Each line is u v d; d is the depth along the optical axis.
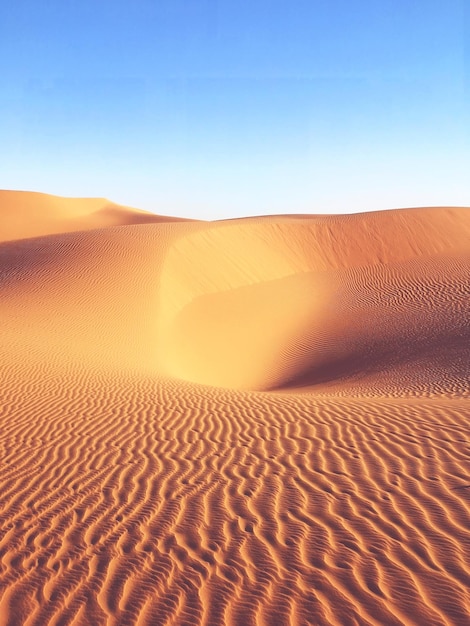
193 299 24.55
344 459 6.53
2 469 6.70
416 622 3.67
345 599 3.94
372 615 3.76
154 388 11.10
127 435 7.87
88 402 9.76
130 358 15.76
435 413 8.31
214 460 6.78
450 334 19.42
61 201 71.62
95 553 4.73
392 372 16.30
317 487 5.79
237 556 4.56
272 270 31.39
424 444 6.83
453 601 3.85
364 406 9.16
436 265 32.66
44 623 3.86
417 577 4.14
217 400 10.00
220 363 19.50
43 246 27.89
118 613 3.93
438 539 4.62
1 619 3.91
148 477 6.32
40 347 14.97
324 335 22.27
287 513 5.25
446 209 43.56
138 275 23.80
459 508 5.10
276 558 4.50
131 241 27.92
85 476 6.42
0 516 5.48
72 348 15.55
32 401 9.75
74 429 8.19
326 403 9.58
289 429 7.89
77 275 23.23
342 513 5.18
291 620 3.76
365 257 35.50
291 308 26.25
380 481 5.82
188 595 4.09
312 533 4.85
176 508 5.50
